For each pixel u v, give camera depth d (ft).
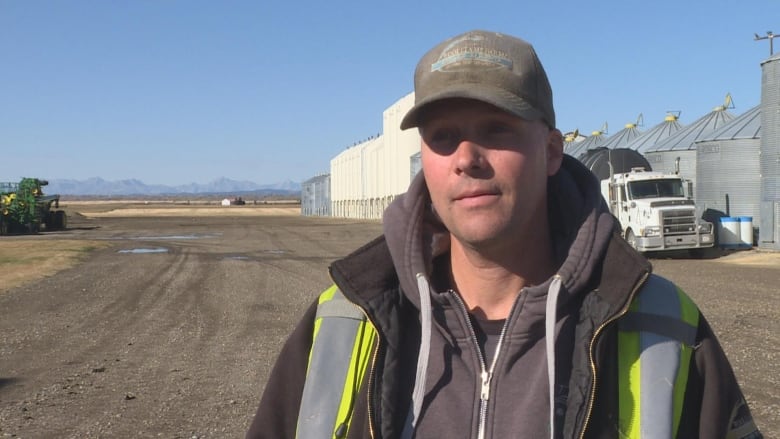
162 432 18.72
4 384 24.20
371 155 226.58
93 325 36.40
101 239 116.88
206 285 53.11
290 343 6.04
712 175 89.25
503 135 5.38
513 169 5.36
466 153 5.33
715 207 88.84
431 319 5.55
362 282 5.78
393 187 200.85
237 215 289.33
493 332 5.62
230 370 26.11
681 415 5.01
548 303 5.28
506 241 5.53
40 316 39.32
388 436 5.35
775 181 78.79
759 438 5.33
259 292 48.91
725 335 30.32
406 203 5.94
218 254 83.10
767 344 28.32
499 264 5.74
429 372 5.54
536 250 5.85
